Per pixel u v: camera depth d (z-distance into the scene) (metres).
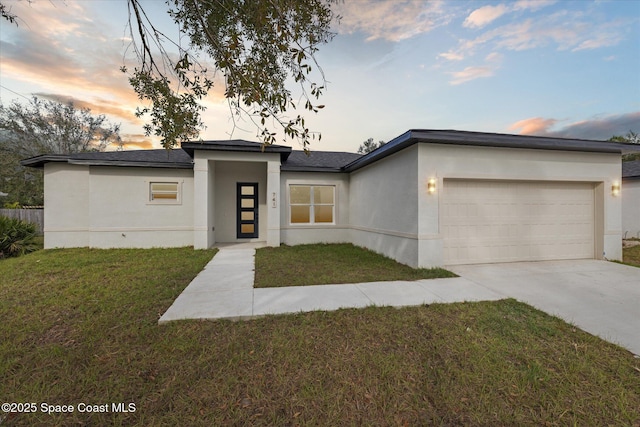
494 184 7.03
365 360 2.69
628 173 12.66
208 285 5.16
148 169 9.71
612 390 2.26
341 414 2.02
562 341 3.07
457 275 5.91
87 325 3.44
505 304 4.20
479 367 2.57
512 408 2.08
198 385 2.32
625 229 12.72
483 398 2.17
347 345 2.99
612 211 7.47
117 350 2.87
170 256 8.05
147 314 3.78
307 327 3.41
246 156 9.54
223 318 3.61
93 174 9.35
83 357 2.71
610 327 3.43
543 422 1.95
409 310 3.96
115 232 9.52
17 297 4.45
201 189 9.19
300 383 2.36
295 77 3.18
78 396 2.19
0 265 6.80
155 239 9.77
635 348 2.92
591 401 2.14
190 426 1.89
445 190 6.76
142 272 6.12
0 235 8.58
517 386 2.31
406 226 6.92
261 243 10.85
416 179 6.43
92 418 1.97
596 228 7.53
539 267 6.63
